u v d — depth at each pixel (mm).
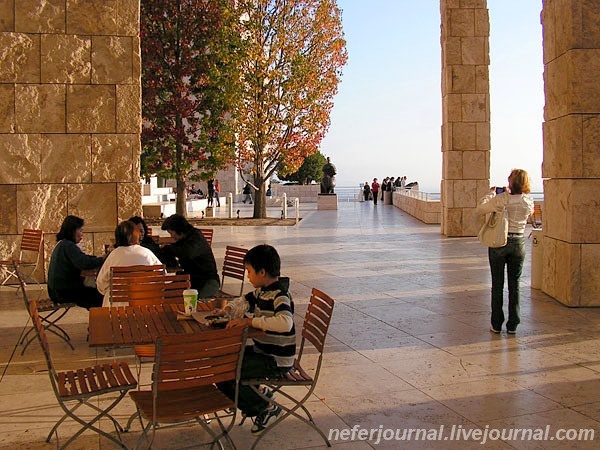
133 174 11570
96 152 11430
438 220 26562
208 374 3971
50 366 4145
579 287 9250
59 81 11242
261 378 4512
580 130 9117
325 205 37562
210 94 25484
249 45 25234
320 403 5441
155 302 6324
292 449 4535
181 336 3811
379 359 6742
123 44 11422
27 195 11234
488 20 20188
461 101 20266
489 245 7617
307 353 6977
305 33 26328
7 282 11250
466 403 5414
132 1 11391
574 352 6930
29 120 11188
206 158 26281
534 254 10797
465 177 20422
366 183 52781
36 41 11133
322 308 4938
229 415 4957
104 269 6957
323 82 26344
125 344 4430
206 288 7793
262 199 28266
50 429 4891
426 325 8258
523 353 6918
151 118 25656
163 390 3979
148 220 27359
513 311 7684
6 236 11227
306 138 26594
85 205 11438
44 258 11344
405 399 5527
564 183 9453
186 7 25359
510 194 7535
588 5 9141
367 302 9852
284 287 4688
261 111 25812
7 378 6113
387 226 25156
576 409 5250
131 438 4730
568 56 9273
